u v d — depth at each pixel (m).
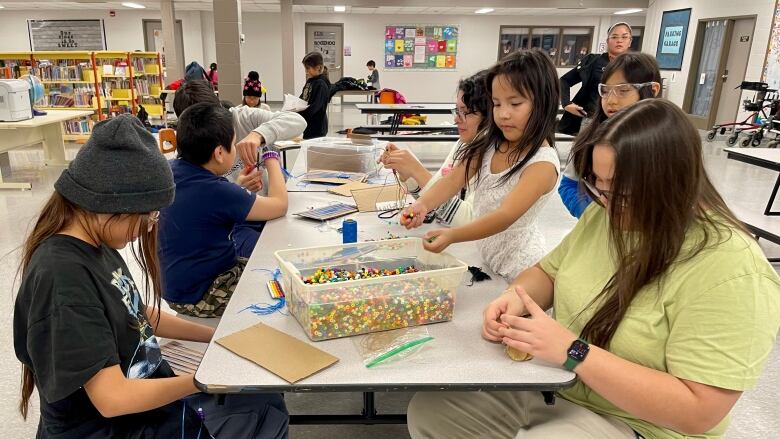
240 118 2.70
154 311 1.30
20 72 8.55
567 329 1.10
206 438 1.13
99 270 0.98
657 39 11.27
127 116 0.96
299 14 14.16
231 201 1.78
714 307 0.95
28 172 6.21
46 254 0.93
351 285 1.17
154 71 9.70
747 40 8.84
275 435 1.25
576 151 1.11
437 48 14.55
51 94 8.63
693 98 10.32
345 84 9.95
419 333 1.21
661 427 1.09
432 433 1.32
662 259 1.01
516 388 1.03
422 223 1.98
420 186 2.30
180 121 1.77
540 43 14.63
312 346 1.15
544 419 1.21
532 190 1.56
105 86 9.03
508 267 1.66
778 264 3.55
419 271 1.33
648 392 0.97
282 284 1.43
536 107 1.56
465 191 2.12
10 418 1.93
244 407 1.30
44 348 0.89
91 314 0.92
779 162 3.32
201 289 1.79
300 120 2.56
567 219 4.56
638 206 0.98
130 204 0.95
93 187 0.92
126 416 1.05
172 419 1.10
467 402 1.30
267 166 2.24
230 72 6.96
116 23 14.12
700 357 0.95
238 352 1.12
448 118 12.07
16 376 2.19
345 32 14.38
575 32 14.52
